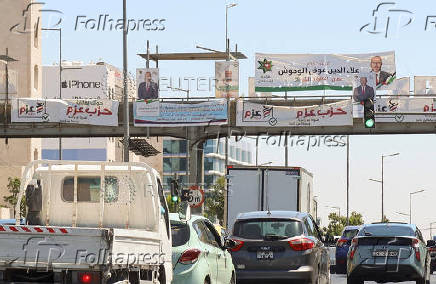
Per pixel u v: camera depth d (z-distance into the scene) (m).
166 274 18.34
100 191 18.53
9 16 103.25
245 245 26.25
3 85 82.75
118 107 63.25
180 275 19.62
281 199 41.50
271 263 26.06
